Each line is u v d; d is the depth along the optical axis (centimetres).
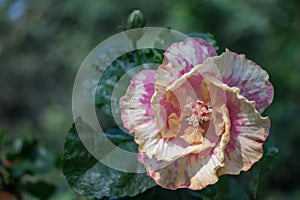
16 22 551
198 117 111
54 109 568
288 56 430
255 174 119
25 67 578
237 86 112
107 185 117
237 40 420
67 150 118
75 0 524
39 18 547
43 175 155
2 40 554
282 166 415
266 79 112
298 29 433
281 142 406
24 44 561
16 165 149
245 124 111
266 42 426
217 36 411
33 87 590
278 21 427
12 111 616
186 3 416
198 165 111
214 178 110
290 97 430
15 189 148
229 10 410
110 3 507
